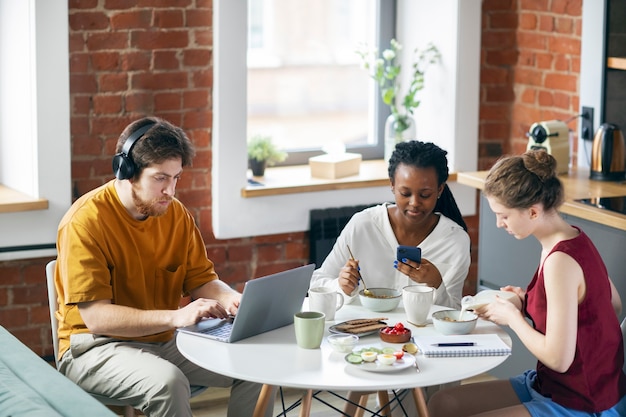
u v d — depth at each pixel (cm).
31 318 440
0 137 446
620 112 446
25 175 429
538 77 488
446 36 491
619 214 367
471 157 501
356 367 258
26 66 416
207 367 258
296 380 249
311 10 502
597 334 266
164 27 444
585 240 269
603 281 268
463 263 332
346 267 313
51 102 416
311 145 516
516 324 271
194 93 454
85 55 433
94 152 443
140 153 302
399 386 246
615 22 435
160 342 323
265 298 278
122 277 317
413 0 509
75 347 310
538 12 483
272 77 500
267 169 502
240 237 470
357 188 480
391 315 303
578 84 466
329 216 476
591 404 267
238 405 312
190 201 465
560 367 259
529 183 267
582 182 424
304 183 471
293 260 486
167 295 328
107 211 313
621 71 442
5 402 239
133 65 442
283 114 506
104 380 304
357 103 522
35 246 424
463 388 286
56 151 421
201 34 450
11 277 433
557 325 259
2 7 429
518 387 286
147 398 295
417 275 314
